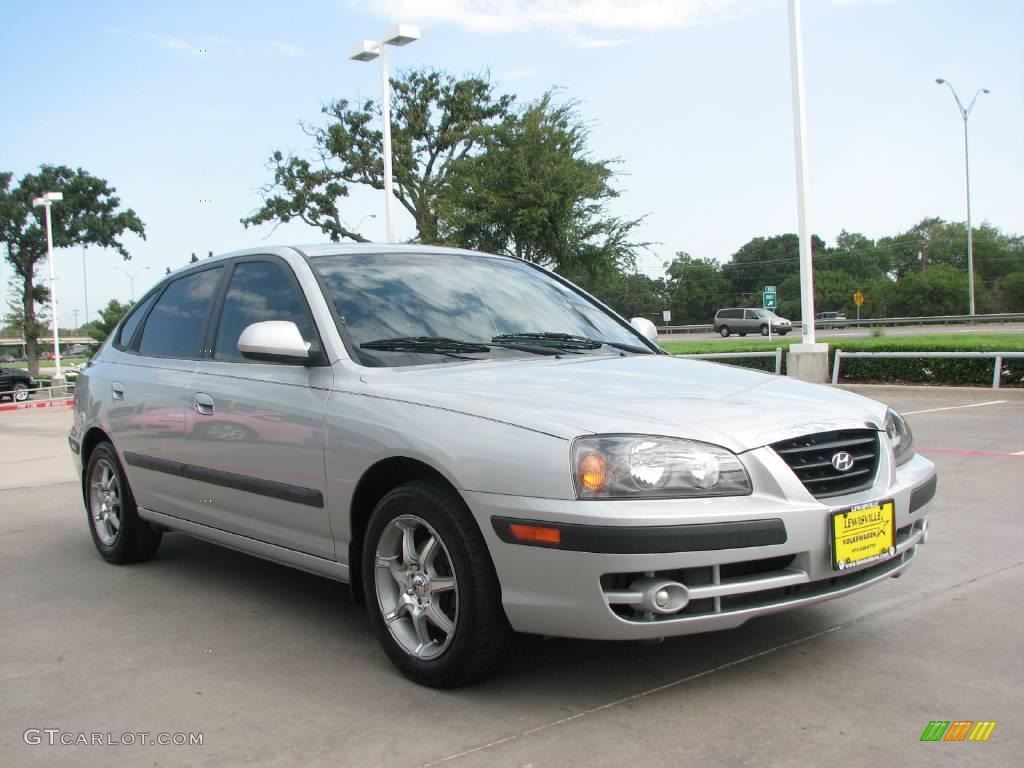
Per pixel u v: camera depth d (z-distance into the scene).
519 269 4.98
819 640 3.75
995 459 8.11
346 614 4.35
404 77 38.94
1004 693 3.20
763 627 3.92
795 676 3.38
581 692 3.28
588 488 2.94
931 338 23.59
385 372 3.73
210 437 4.37
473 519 3.18
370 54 20.89
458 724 3.06
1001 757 2.74
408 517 3.38
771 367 17.48
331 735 3.02
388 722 3.10
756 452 3.08
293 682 3.50
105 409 5.27
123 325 5.61
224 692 3.42
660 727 2.98
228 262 4.84
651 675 3.42
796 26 15.88
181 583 4.97
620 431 3.04
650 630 2.94
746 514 2.96
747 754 2.78
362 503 3.66
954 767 2.68
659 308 101.94
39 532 6.51
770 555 3.01
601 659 3.60
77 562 5.55
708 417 3.19
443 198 27.39
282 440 3.93
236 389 4.25
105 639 4.07
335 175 38.84
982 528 5.62
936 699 3.16
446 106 39.16
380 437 3.46
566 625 3.00
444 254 4.77
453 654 3.24
